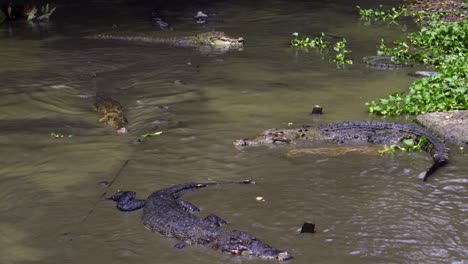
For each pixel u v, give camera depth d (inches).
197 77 535.5
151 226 282.5
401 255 258.4
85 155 367.6
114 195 315.3
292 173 340.5
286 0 964.0
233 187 323.9
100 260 257.9
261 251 255.4
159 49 655.8
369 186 323.3
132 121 430.0
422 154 364.8
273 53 627.2
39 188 324.8
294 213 295.6
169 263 253.8
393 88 495.2
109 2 954.1
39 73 546.9
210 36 669.9
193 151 372.5
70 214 297.6
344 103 459.8
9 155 367.2
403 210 297.0
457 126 394.9
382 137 383.9
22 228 285.6
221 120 425.1
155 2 954.1
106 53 633.6
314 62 585.9
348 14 845.8
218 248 261.3
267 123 418.9
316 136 388.8
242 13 866.1
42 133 403.2
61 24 791.1
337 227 281.9
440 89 450.0
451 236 273.3
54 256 262.1
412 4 893.8
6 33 735.7
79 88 506.9
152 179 334.3
